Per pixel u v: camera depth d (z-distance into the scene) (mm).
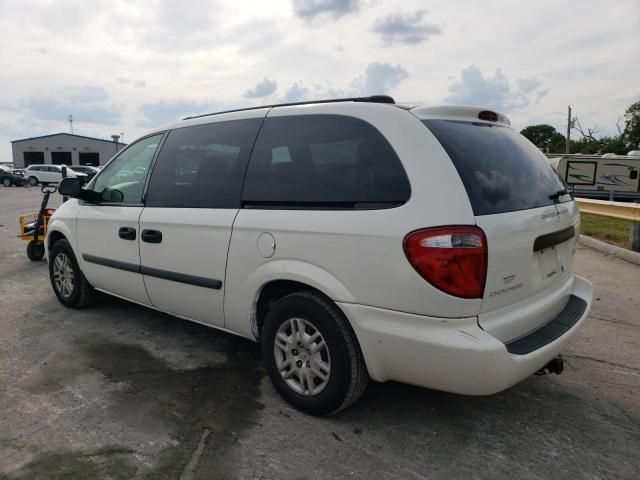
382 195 2561
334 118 2896
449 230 2324
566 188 3361
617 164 23703
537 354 2521
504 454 2621
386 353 2551
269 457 2566
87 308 4973
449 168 2441
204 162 3512
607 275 6660
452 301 2334
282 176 3027
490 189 2535
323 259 2709
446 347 2350
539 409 3088
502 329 2506
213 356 3824
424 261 2350
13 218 13547
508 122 3303
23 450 2598
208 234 3316
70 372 3531
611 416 3016
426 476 2436
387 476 2430
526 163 2965
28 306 5074
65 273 4930
